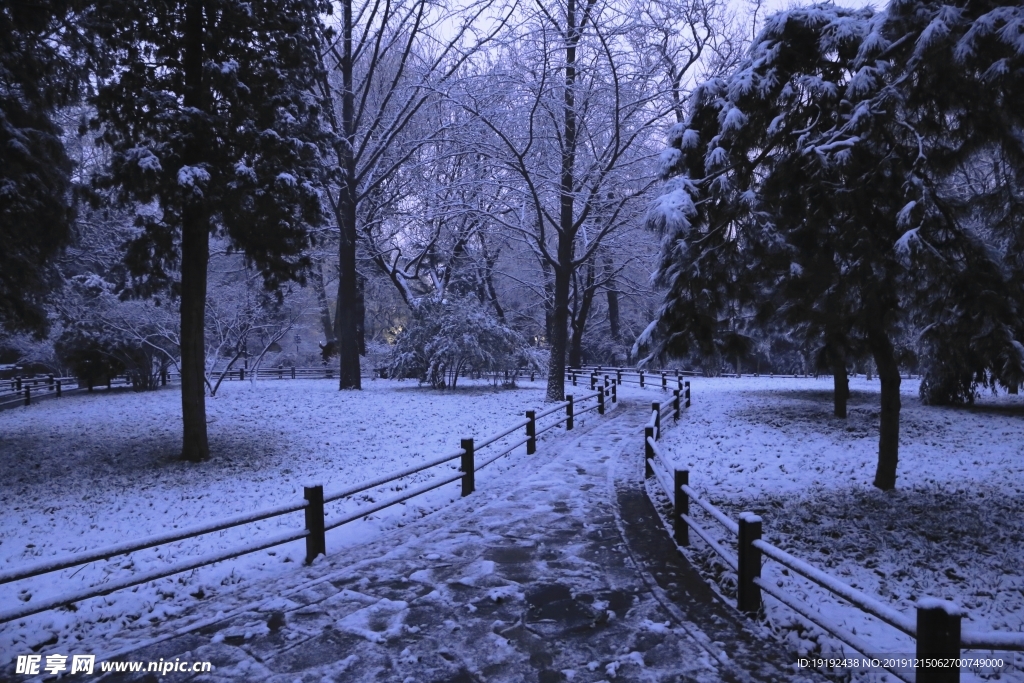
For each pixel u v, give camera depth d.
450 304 28.22
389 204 30.72
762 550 5.19
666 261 8.82
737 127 7.52
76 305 26.02
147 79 12.34
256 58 13.02
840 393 17.50
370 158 29.16
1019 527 7.94
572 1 21.64
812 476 10.98
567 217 23.83
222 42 12.61
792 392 24.75
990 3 6.13
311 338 57.81
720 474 11.30
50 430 17.33
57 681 4.43
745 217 7.85
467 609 5.59
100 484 11.16
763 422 17.14
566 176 23.83
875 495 9.55
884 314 8.25
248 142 12.54
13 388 26.39
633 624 5.27
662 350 8.45
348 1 26.89
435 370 27.22
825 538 7.57
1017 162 6.91
